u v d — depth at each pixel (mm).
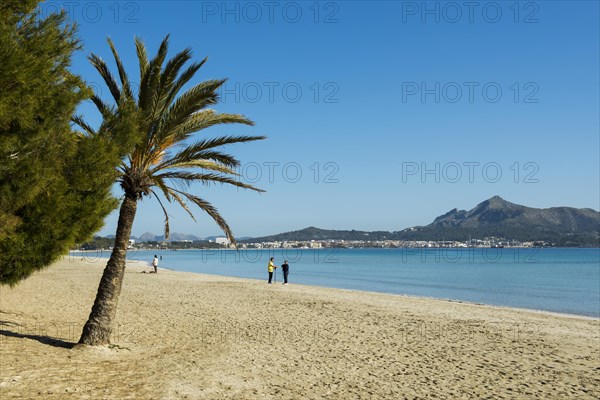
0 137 8516
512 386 10297
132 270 65188
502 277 64062
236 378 10016
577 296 38531
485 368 11883
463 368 11812
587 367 12258
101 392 8266
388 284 50625
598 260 138875
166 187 11883
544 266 101812
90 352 11219
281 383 9859
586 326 19844
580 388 10234
